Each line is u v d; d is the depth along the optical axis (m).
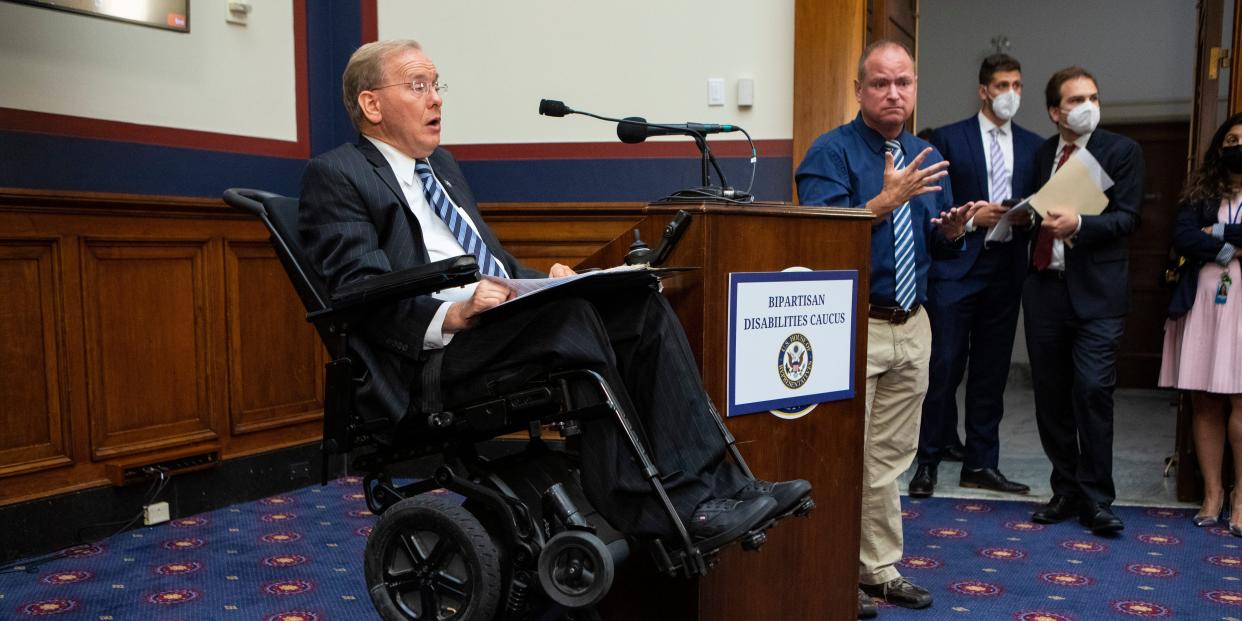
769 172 4.45
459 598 1.89
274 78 4.49
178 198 3.73
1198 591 3.08
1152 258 7.58
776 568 2.26
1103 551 3.50
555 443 4.19
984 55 8.19
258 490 4.09
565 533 1.78
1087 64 7.87
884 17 4.61
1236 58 4.05
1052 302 3.84
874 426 2.95
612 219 4.13
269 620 2.77
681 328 1.97
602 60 4.59
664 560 1.81
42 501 3.35
